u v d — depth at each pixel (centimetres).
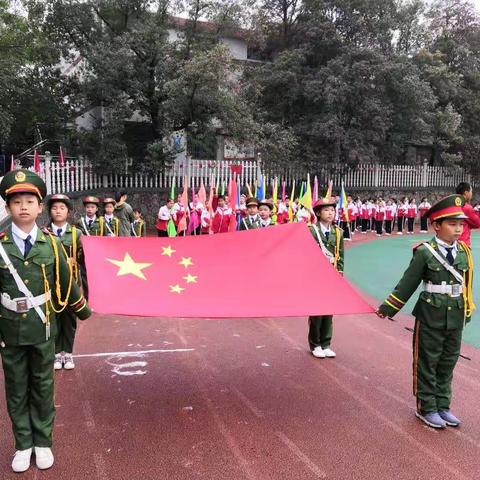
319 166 2225
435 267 412
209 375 528
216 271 473
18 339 337
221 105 1722
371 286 1009
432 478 346
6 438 393
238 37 2208
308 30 2100
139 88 1675
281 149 1955
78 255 547
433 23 2703
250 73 2141
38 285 343
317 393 486
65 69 2069
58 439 394
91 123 1959
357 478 346
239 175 2002
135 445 386
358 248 1634
